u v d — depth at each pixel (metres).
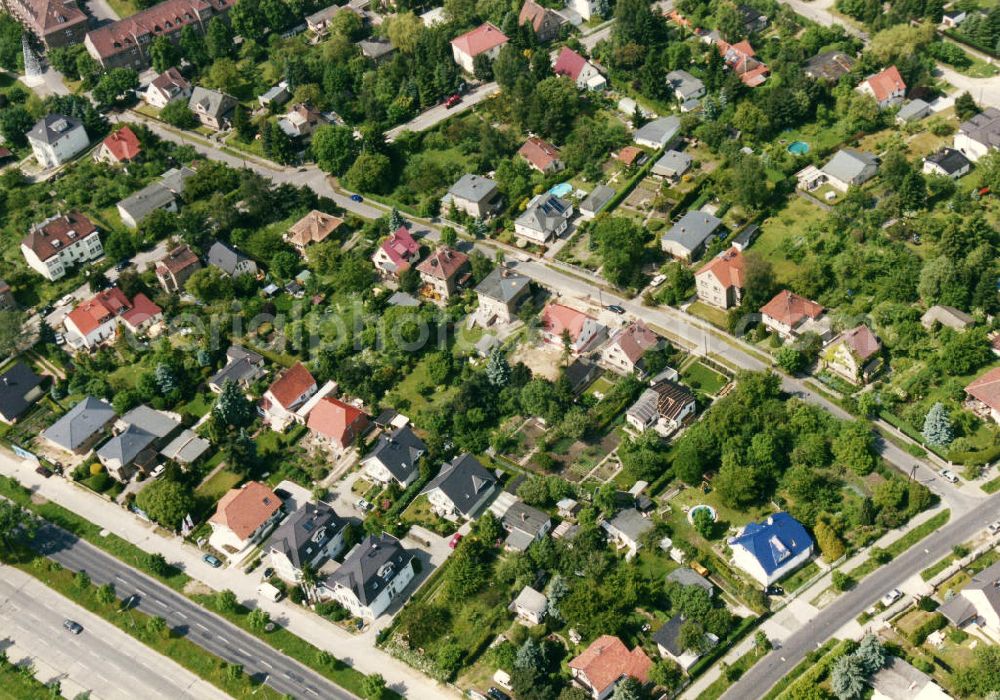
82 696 191.12
